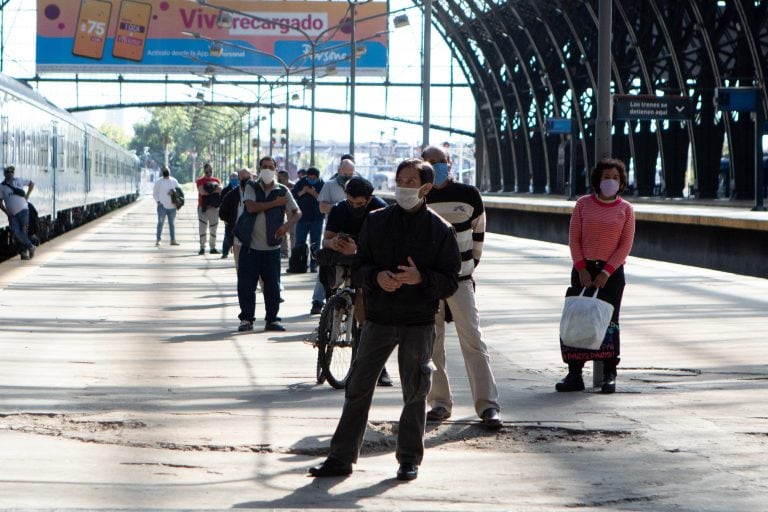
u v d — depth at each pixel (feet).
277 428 37.32
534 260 119.85
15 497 28.48
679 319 67.82
